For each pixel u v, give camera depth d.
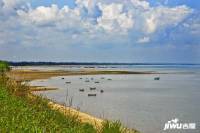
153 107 44.47
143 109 41.62
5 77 17.59
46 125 11.26
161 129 28.28
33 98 15.41
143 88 83.56
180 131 27.84
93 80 111.12
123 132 14.90
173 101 54.03
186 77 153.38
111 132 14.20
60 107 16.23
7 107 11.55
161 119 33.59
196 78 144.12
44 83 83.31
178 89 82.75
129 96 60.69
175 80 126.69
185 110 42.03
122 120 31.78
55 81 95.44
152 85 95.62
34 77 106.12
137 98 57.25
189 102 52.75
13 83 16.83
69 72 155.62
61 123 12.81
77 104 42.62
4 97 12.98
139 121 31.80
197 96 64.06
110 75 153.38
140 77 141.62
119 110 39.41
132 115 35.66
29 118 11.30
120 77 137.25
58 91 61.69
